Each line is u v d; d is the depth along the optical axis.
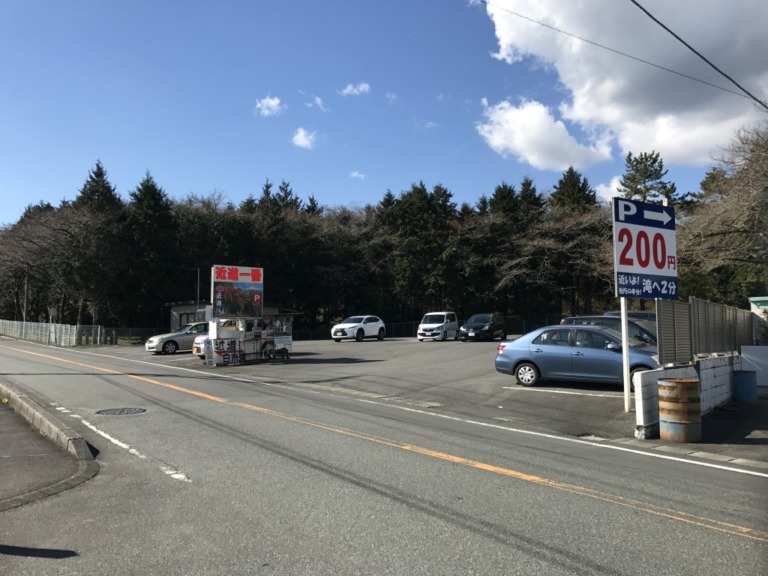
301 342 35.81
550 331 13.40
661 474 6.48
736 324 15.54
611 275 42.84
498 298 50.44
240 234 50.22
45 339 44.22
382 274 54.38
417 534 4.50
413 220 53.00
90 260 41.91
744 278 32.31
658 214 11.29
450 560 4.02
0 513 5.13
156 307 45.91
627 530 4.62
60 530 4.68
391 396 13.05
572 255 47.50
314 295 53.69
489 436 8.53
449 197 55.28
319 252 54.03
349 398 12.41
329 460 6.80
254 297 21.48
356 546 4.27
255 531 4.58
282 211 55.56
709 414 10.68
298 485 5.80
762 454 7.78
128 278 44.47
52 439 8.11
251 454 7.09
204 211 51.53
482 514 4.97
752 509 5.19
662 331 10.25
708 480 6.23
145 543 4.37
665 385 8.69
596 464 6.91
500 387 13.45
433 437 8.27
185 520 4.85
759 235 23.02
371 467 6.50
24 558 4.14
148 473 6.31
